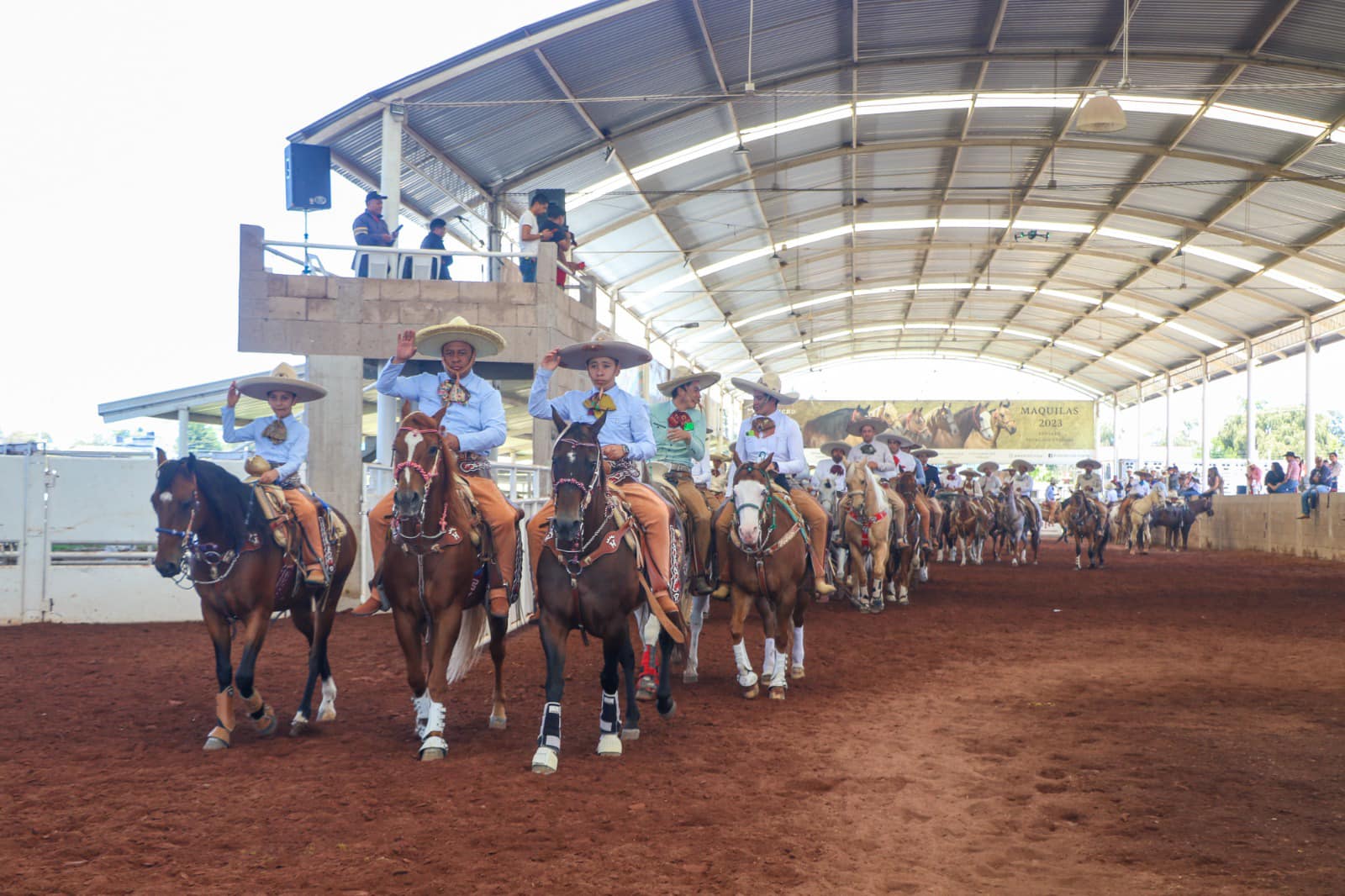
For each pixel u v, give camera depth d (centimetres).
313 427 1584
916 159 3116
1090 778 664
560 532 641
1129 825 568
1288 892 470
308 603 820
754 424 955
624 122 2473
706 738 766
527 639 1298
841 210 3541
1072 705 906
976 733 794
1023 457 6319
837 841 539
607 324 3722
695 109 2491
